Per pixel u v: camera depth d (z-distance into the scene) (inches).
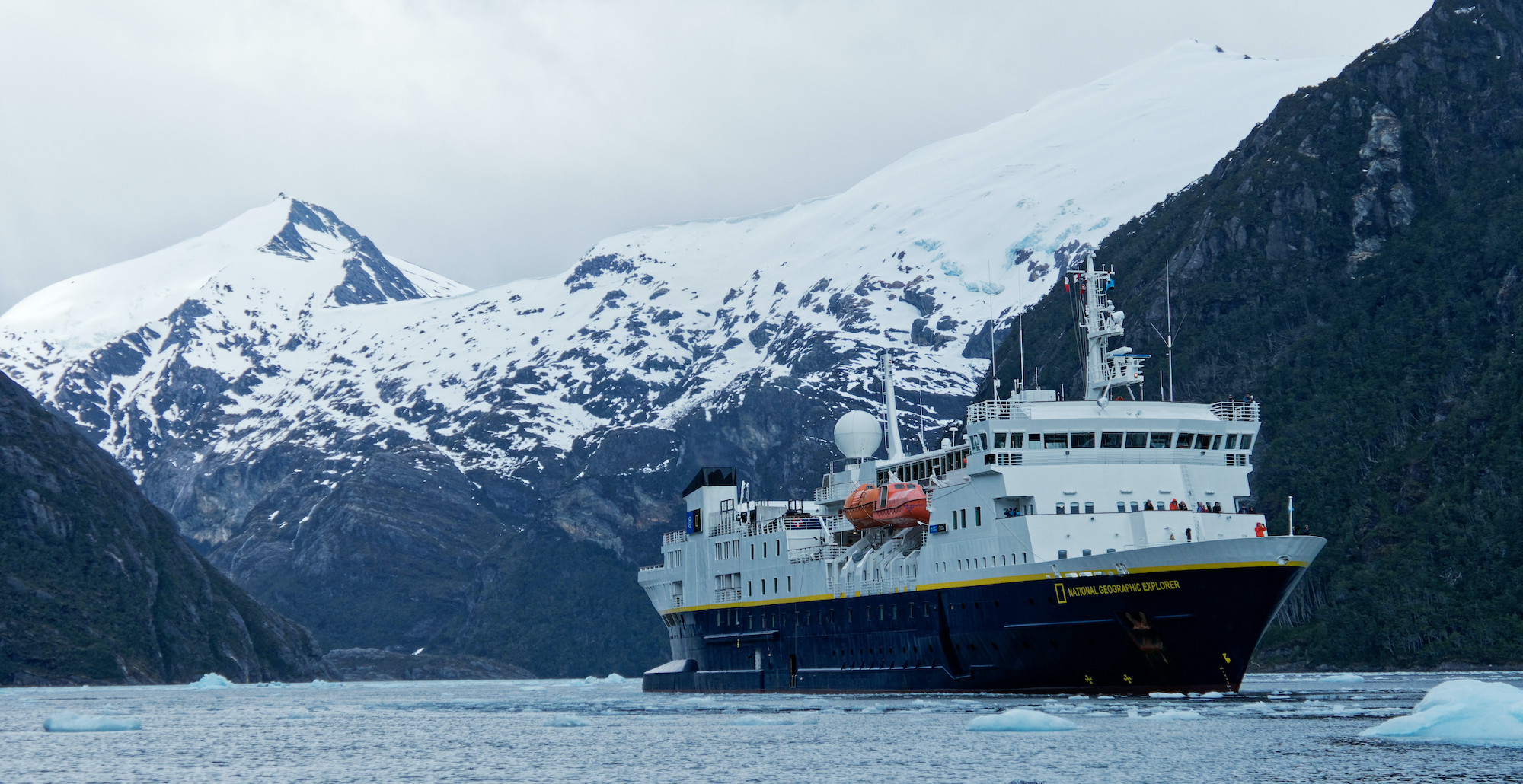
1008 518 4874.5
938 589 5191.9
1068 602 4724.4
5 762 4382.4
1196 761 3676.2
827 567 5812.0
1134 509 4938.5
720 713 5541.3
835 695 5856.3
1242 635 4505.4
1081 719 4507.9
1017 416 4938.5
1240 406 5201.8
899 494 5462.6
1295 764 3599.9
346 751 4648.1
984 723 4350.4
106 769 4175.7
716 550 6555.1
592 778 3764.8
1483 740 3944.4
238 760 4375.0
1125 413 5044.3
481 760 4234.7
